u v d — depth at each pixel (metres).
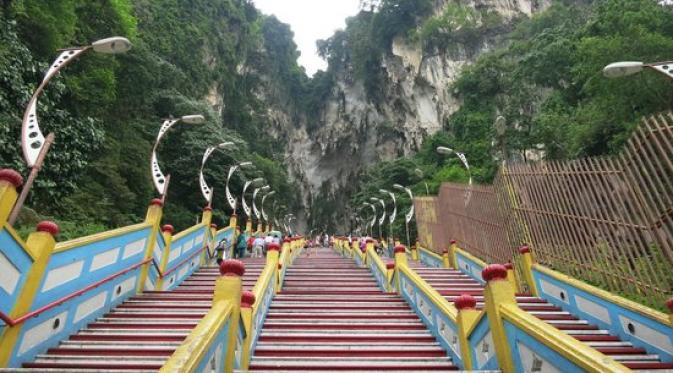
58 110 12.41
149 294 7.85
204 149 29.27
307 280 11.36
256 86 63.47
